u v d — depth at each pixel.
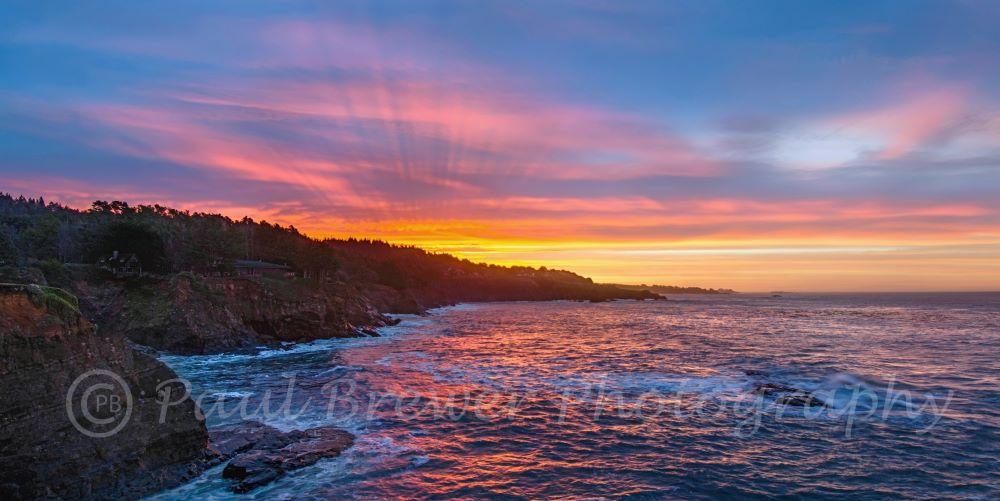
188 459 16.41
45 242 78.00
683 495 15.88
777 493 16.08
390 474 16.86
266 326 59.31
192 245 82.00
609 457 19.05
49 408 13.34
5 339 12.90
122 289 53.00
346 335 66.38
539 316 123.75
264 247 118.69
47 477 12.83
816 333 71.06
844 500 15.67
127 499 14.21
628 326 87.50
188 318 49.03
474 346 55.66
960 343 56.59
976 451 19.64
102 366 15.09
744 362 41.78
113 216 118.56
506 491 15.91
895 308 163.00
